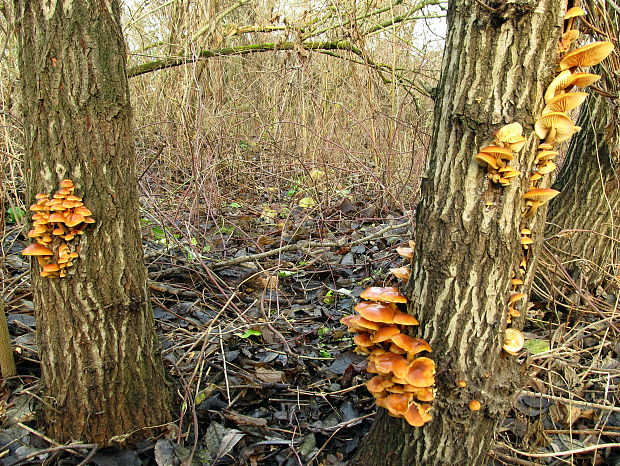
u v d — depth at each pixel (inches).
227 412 53.0
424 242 40.5
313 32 112.5
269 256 90.8
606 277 71.0
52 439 47.5
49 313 44.1
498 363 40.3
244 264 86.1
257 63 131.4
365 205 119.5
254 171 128.0
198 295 75.5
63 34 39.4
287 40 115.4
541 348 60.8
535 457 49.8
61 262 42.3
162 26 127.5
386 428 44.6
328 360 63.2
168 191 104.3
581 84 37.3
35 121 41.1
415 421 39.4
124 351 46.2
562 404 54.3
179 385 55.2
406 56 128.3
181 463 46.1
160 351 50.6
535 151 36.9
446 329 39.8
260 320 69.8
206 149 106.3
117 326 45.5
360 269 88.3
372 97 118.4
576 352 58.4
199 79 115.9
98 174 42.5
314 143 118.8
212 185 101.7
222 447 48.0
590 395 57.3
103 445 47.3
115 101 42.6
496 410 40.3
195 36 104.5
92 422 46.5
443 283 39.4
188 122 106.1
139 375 47.7
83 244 42.7
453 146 37.9
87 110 41.2
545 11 34.1
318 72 128.2
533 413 53.9
